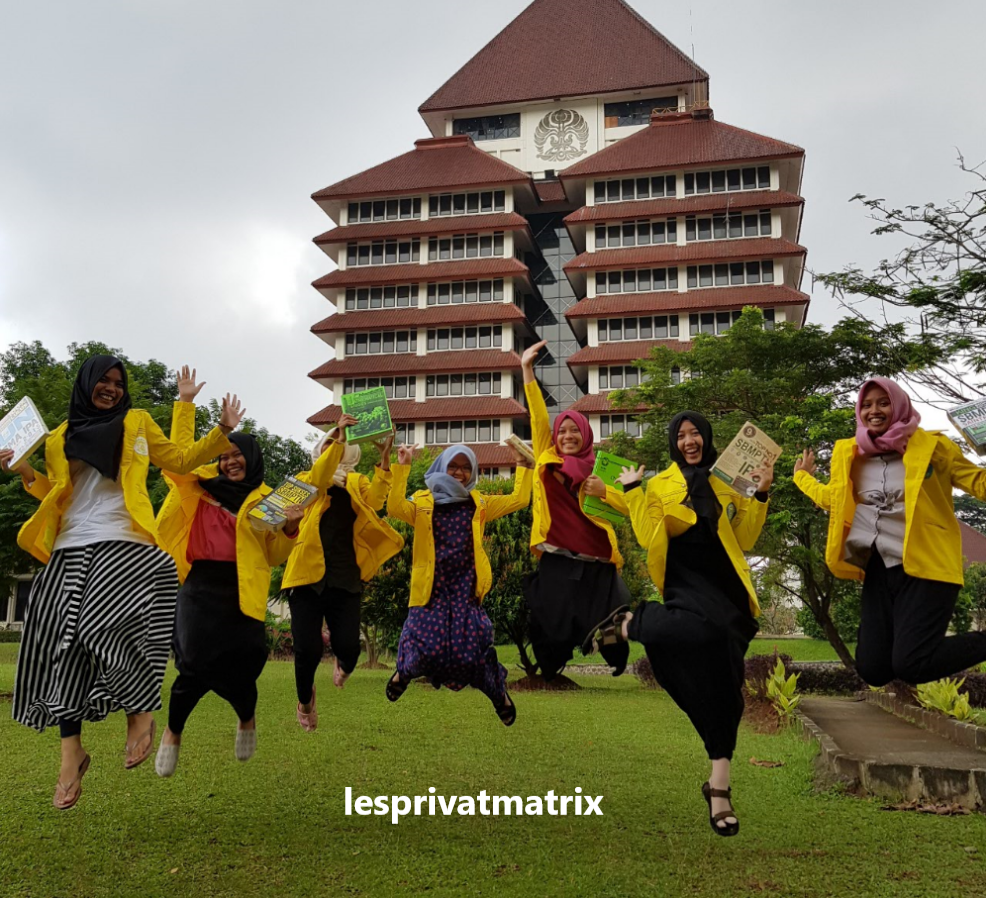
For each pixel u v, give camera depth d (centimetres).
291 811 578
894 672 468
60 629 450
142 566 466
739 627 466
